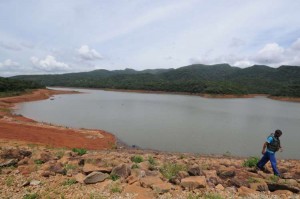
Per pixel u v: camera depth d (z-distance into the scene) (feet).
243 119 141.49
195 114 158.51
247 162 36.42
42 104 211.41
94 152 49.11
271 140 31.24
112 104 222.28
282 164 47.24
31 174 25.94
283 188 23.88
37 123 102.27
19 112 153.89
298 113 182.80
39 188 22.45
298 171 34.73
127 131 97.60
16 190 21.91
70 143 65.62
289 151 73.97
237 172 29.43
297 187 24.57
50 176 25.64
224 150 72.54
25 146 45.62
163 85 529.86
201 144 79.00
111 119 130.11
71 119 128.47
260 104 271.90
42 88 398.42
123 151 62.59
